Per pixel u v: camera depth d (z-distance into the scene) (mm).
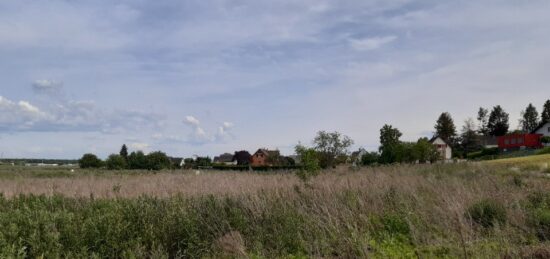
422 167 27094
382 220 10039
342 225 9125
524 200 11969
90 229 7293
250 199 11141
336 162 37531
